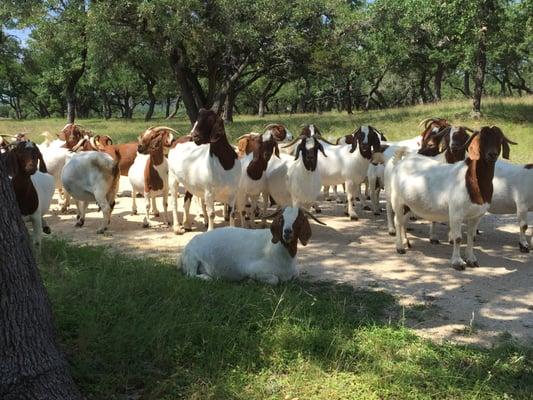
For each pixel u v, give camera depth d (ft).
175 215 17.17
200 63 48.60
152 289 10.46
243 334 8.75
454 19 41.14
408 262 13.88
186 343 8.30
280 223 11.04
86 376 7.48
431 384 7.59
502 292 11.73
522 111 42.45
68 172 16.88
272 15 41.22
